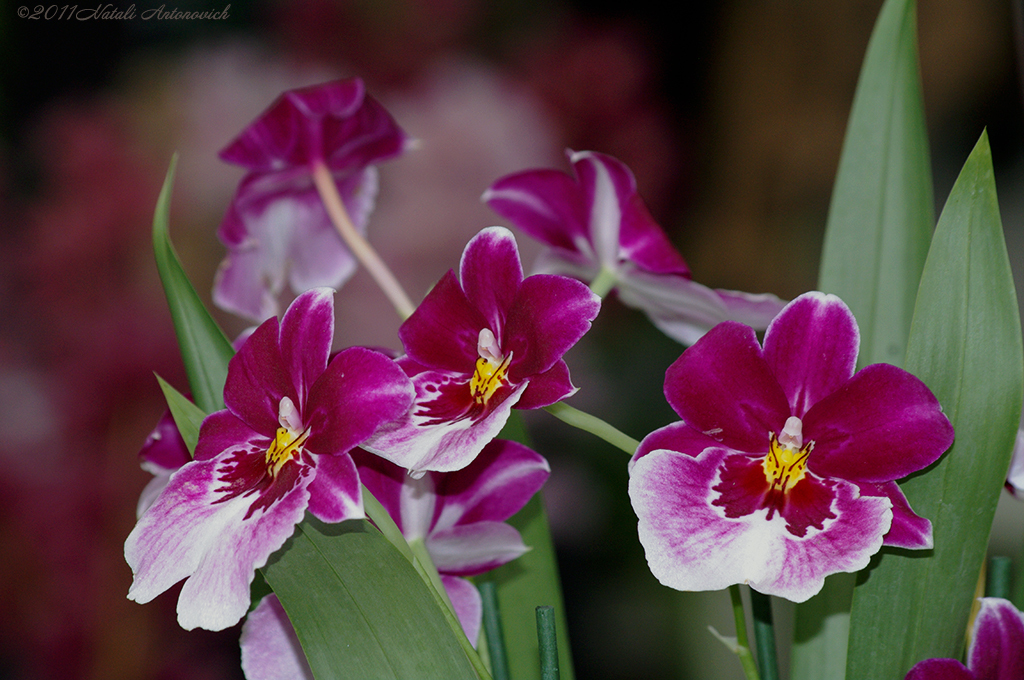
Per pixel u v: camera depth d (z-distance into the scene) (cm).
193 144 128
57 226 121
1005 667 68
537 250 126
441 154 129
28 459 120
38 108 132
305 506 65
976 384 68
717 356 68
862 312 76
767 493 67
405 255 127
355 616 66
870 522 66
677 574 65
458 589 73
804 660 74
